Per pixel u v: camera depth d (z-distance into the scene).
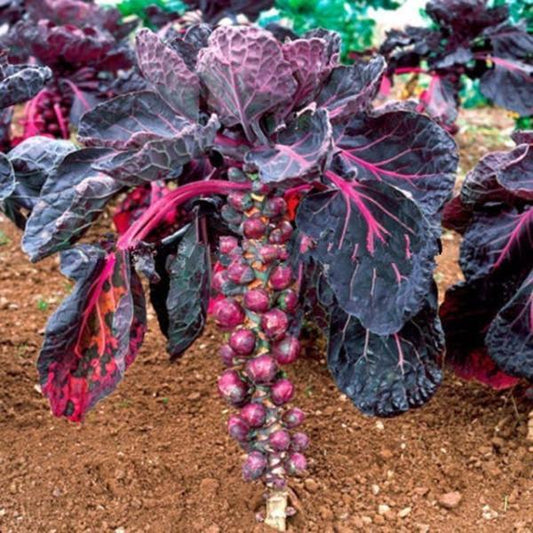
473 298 1.51
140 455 1.51
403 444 1.54
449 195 1.21
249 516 1.38
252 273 1.22
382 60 1.22
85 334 1.28
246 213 1.23
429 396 1.31
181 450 1.52
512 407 1.61
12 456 1.51
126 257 1.23
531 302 1.39
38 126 2.30
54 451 1.52
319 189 1.26
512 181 1.35
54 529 1.37
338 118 1.22
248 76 1.14
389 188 1.18
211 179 1.36
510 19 2.62
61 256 1.30
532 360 1.40
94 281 1.27
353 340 1.30
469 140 3.13
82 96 2.27
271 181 1.11
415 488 1.45
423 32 2.44
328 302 1.30
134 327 1.28
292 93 1.16
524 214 1.47
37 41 2.19
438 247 1.23
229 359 1.26
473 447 1.53
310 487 1.43
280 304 1.24
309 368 1.74
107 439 1.55
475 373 1.55
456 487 1.45
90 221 1.20
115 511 1.40
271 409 1.26
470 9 2.32
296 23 2.67
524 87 2.33
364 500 1.42
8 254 2.27
